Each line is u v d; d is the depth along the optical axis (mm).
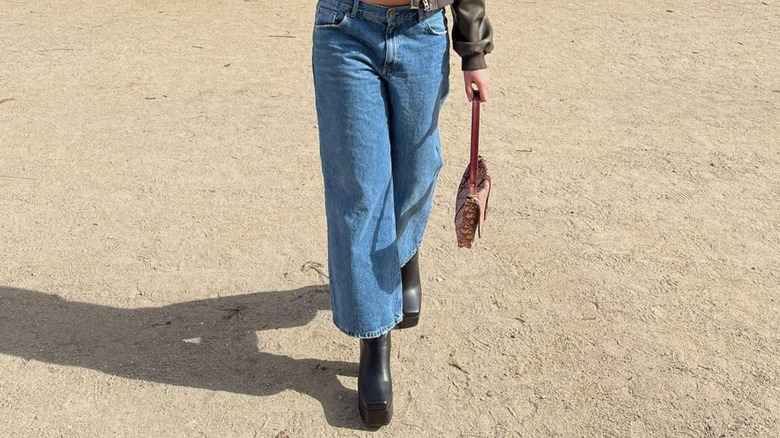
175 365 3074
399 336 3211
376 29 2451
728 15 7289
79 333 3242
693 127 4965
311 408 2875
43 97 5477
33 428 2793
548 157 4605
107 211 4094
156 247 3795
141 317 3330
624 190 4242
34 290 3492
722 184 4293
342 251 2654
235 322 3301
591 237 3828
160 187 4312
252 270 3627
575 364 3051
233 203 4156
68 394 2938
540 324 3262
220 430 2783
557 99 5422
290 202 4168
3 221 4008
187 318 3324
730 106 5277
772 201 4129
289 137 4879
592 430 2764
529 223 3947
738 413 2814
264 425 2803
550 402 2883
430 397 2918
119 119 5129
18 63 6117
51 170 4492
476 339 3191
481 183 2693
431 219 3990
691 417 2803
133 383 2986
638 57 6219
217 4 7750
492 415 2834
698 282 3498
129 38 6723
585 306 3359
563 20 7199
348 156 2543
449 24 6852
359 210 2600
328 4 2471
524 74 5875
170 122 5082
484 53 2648
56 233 3908
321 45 2490
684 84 5664
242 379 3006
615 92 5535
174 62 6145
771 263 3629
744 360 3053
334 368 3061
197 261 3691
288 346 3172
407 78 2539
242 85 5688
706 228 3896
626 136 4859
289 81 5762
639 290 3447
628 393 2910
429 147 2719
